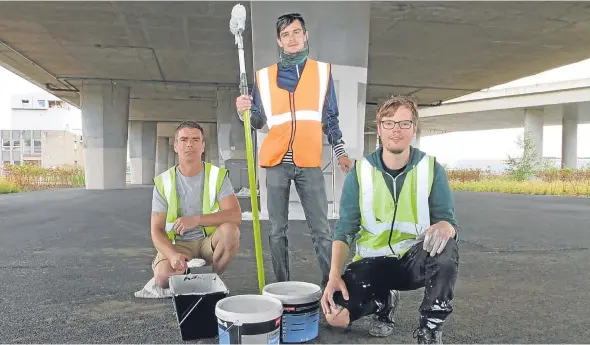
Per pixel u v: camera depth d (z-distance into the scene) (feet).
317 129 9.95
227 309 7.03
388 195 7.73
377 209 7.79
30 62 58.49
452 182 97.04
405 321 9.14
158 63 58.13
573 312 9.84
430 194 7.72
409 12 39.19
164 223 10.36
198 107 97.14
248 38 45.42
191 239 10.73
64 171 82.84
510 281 12.66
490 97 102.58
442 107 113.80
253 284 12.24
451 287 7.06
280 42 9.87
